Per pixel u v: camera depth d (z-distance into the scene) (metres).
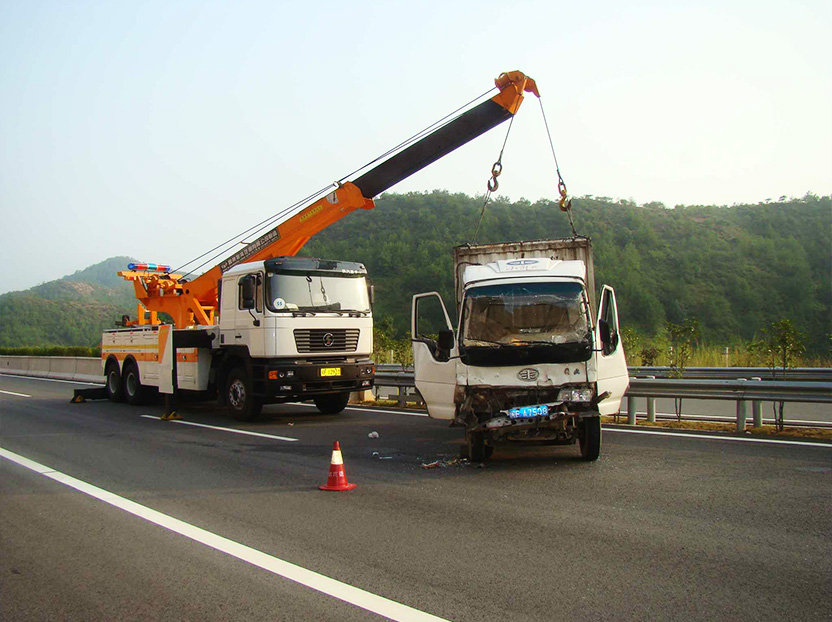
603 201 92.06
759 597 4.06
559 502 6.39
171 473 8.23
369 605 4.08
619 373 9.11
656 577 4.42
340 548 5.21
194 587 4.48
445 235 77.69
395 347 21.64
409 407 14.67
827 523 5.51
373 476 7.84
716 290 62.78
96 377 26.73
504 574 4.54
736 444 8.95
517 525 5.69
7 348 43.56
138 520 6.16
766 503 6.13
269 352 12.25
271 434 11.34
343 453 9.41
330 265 13.16
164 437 11.23
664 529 5.45
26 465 8.82
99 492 7.27
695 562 4.68
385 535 5.52
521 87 11.52
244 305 12.44
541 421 7.76
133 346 16.55
